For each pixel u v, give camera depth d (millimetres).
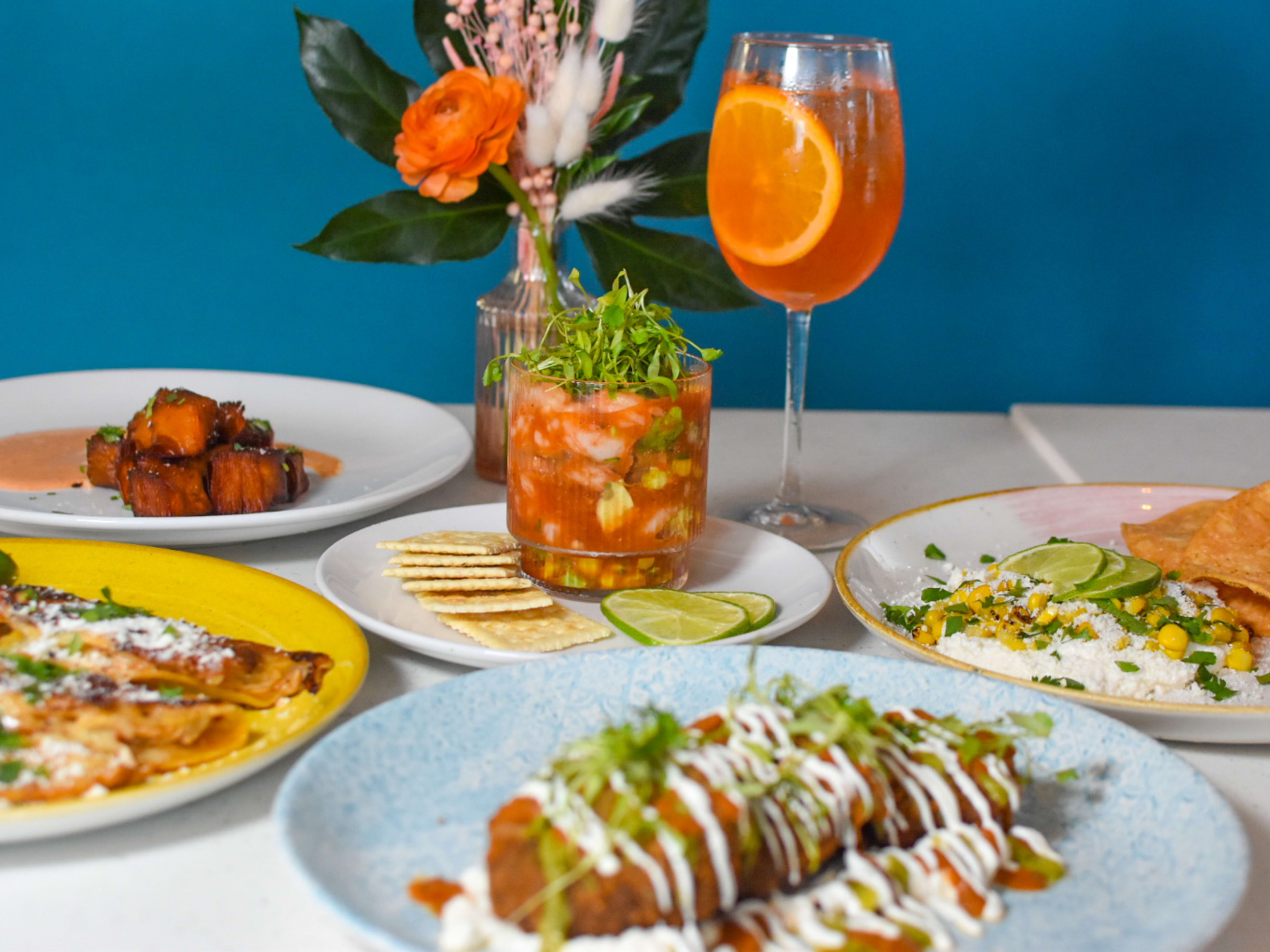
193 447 1366
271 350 2938
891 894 707
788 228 1328
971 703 909
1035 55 2717
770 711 766
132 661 919
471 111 1383
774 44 1298
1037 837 770
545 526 1174
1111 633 1041
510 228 1550
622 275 1172
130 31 2686
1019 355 2955
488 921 655
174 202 2812
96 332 2891
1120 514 1417
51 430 1654
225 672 929
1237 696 999
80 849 792
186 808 843
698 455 1186
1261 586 1104
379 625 1034
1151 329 2941
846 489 1659
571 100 1405
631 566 1187
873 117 1297
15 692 857
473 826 758
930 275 2881
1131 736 851
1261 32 2709
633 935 647
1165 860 749
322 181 2816
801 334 1469
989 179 2805
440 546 1211
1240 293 2908
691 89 2723
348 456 1615
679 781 680
